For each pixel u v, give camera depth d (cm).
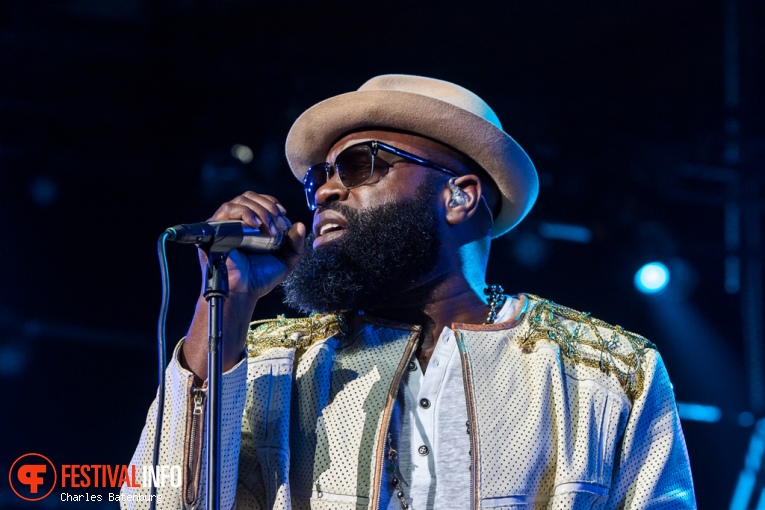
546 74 682
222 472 209
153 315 661
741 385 696
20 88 625
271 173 629
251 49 626
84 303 659
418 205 240
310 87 636
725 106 673
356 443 218
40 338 648
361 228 235
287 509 213
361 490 213
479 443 214
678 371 700
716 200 697
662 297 686
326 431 222
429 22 636
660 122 669
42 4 602
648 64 676
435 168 248
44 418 639
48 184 658
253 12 629
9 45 609
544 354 229
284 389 227
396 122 248
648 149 671
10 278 652
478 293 247
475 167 255
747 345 700
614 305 679
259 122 629
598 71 679
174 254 660
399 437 219
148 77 624
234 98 628
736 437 684
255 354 233
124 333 657
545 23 640
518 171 255
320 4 620
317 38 651
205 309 210
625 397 228
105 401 649
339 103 249
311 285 233
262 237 208
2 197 655
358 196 241
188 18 621
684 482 227
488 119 259
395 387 223
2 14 600
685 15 639
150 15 619
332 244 235
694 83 691
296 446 224
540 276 675
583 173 669
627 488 224
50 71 622
